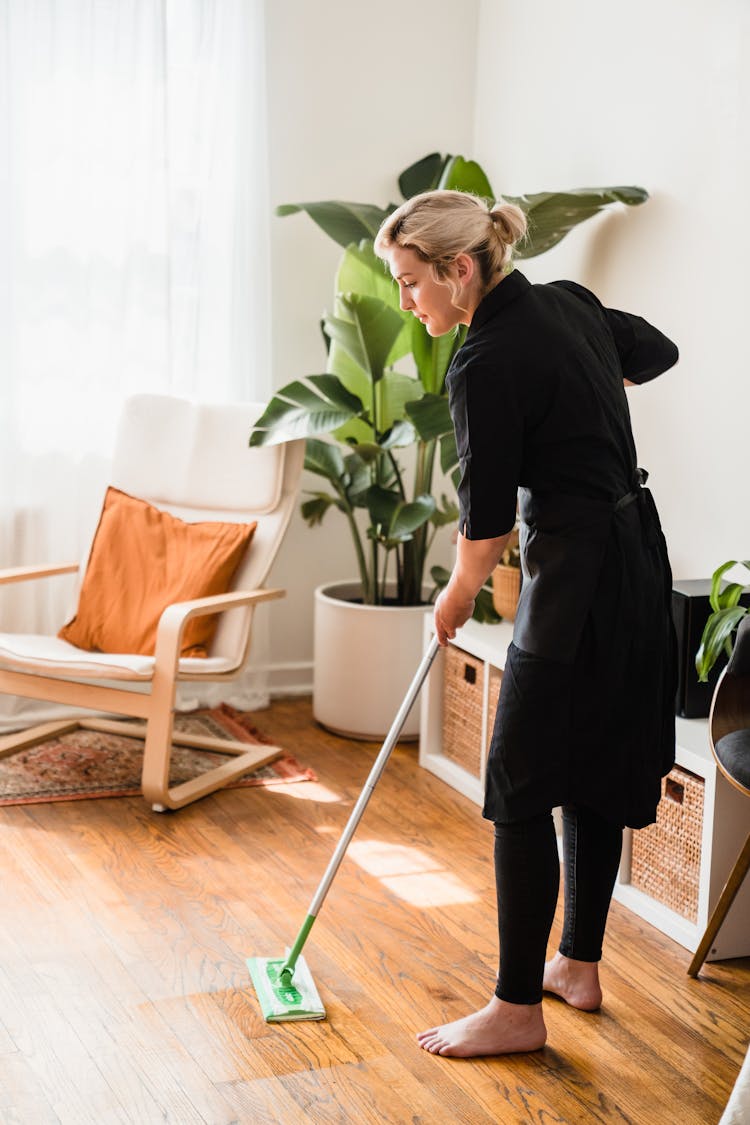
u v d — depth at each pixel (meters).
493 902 2.52
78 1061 1.89
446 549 4.15
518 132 3.68
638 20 3.04
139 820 2.89
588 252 3.28
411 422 3.09
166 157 3.47
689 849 2.39
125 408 3.43
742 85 2.68
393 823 2.94
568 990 2.12
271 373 3.79
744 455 2.72
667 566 1.98
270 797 3.07
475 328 1.84
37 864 2.62
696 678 2.58
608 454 1.85
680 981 2.23
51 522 3.55
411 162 3.91
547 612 1.84
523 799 1.88
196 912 2.42
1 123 3.31
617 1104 1.84
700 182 2.83
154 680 2.88
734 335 2.74
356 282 3.44
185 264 3.57
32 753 3.31
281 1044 1.96
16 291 3.42
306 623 4.02
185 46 3.50
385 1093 1.84
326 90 3.78
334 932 2.36
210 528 3.26
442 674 3.33
